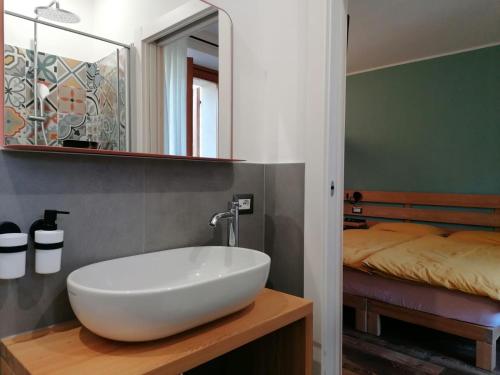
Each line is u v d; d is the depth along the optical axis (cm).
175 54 135
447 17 287
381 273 239
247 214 155
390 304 241
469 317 208
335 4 142
